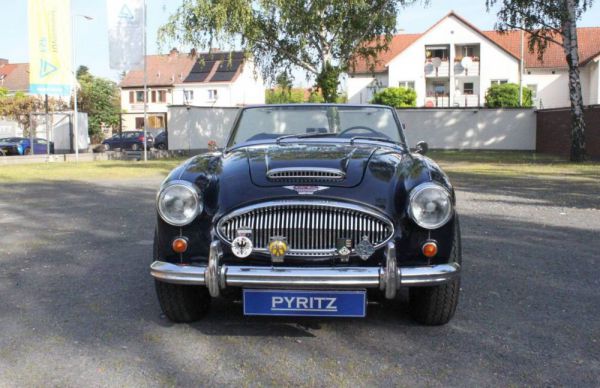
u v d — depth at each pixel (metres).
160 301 3.94
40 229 7.92
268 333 3.88
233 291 3.89
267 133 5.11
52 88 22.28
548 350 3.55
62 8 22.25
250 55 24.33
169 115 28.98
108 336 3.82
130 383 3.12
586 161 20.70
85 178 16.19
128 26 22.59
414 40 48.50
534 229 7.52
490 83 47.47
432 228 3.49
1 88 53.84
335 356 3.48
